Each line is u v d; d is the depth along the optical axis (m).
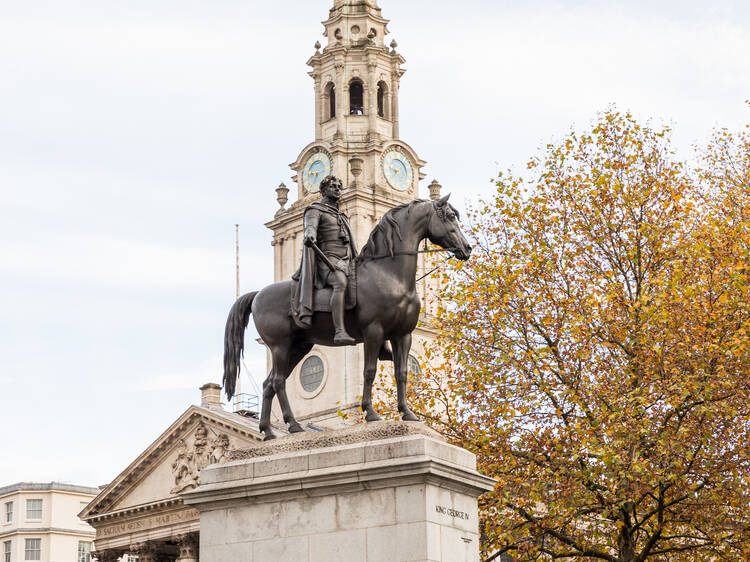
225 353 20.48
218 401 96.06
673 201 37.84
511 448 35.16
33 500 123.75
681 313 33.59
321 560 17.61
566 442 34.09
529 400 35.66
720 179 41.19
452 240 19.23
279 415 91.62
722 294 33.59
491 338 36.97
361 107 100.38
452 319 38.12
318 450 18.11
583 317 35.50
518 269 37.12
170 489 87.56
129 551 90.75
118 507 91.94
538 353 35.41
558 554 34.44
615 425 32.12
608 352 35.31
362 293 18.92
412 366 82.50
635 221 37.16
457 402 37.16
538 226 38.28
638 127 38.94
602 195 37.44
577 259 37.59
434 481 17.34
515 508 33.88
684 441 32.47
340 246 19.38
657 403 33.69
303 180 98.31
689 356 33.06
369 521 17.44
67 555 123.44
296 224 96.62
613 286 35.81
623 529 33.59
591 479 33.00
